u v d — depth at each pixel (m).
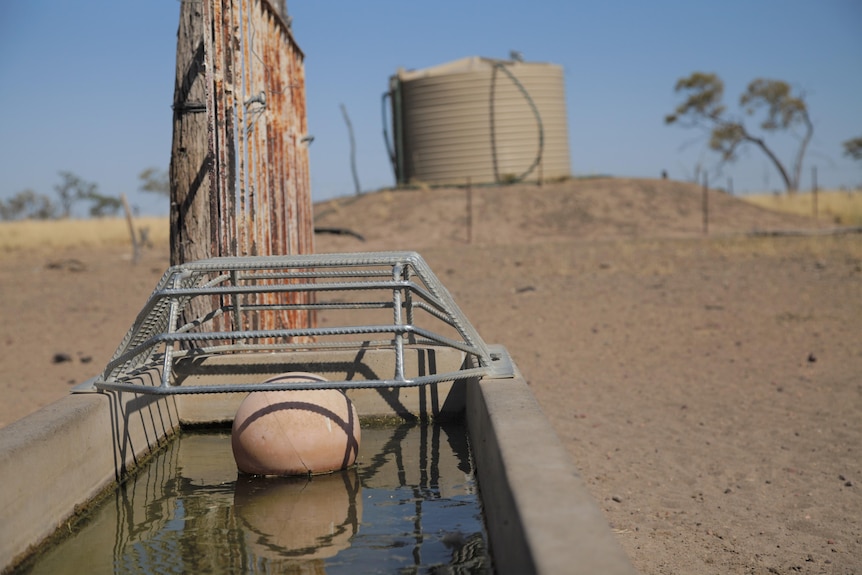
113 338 13.68
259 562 3.92
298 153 8.94
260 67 7.27
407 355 6.40
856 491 6.04
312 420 5.19
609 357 11.29
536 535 2.60
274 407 5.22
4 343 13.42
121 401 5.24
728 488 6.18
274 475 5.19
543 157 35.75
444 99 35.41
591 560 2.41
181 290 4.62
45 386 10.34
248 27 6.97
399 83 36.97
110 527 4.41
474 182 35.31
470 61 37.50
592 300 15.82
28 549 3.97
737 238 25.67
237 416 5.31
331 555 3.97
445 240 28.56
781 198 37.88
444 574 3.71
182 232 6.79
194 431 6.42
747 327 12.80
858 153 61.31
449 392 6.41
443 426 6.29
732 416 8.20
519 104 35.12
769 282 16.89
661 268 19.42
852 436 7.39
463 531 4.23
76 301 17.77
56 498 4.30
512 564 2.96
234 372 6.46
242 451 5.21
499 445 3.57
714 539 5.22
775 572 4.69
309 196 9.52
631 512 5.73
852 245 22.06
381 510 4.57
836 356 10.73
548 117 35.84
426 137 35.97
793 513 5.65
